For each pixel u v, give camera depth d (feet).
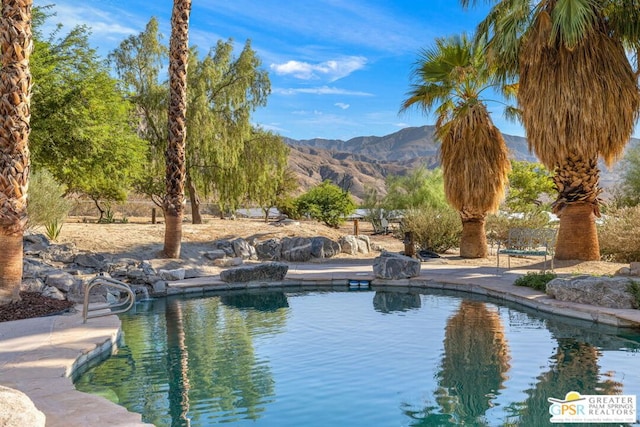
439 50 58.95
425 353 22.47
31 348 20.98
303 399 16.85
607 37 44.52
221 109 82.17
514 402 16.35
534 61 45.32
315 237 65.72
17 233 28.99
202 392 17.74
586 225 48.42
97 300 33.99
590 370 19.69
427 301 36.81
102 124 57.26
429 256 62.85
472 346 23.54
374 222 109.19
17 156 28.76
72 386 16.30
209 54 82.64
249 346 24.18
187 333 27.22
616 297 29.14
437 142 63.52
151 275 42.04
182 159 51.55
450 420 14.90
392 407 16.06
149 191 93.61
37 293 31.81
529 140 47.73
